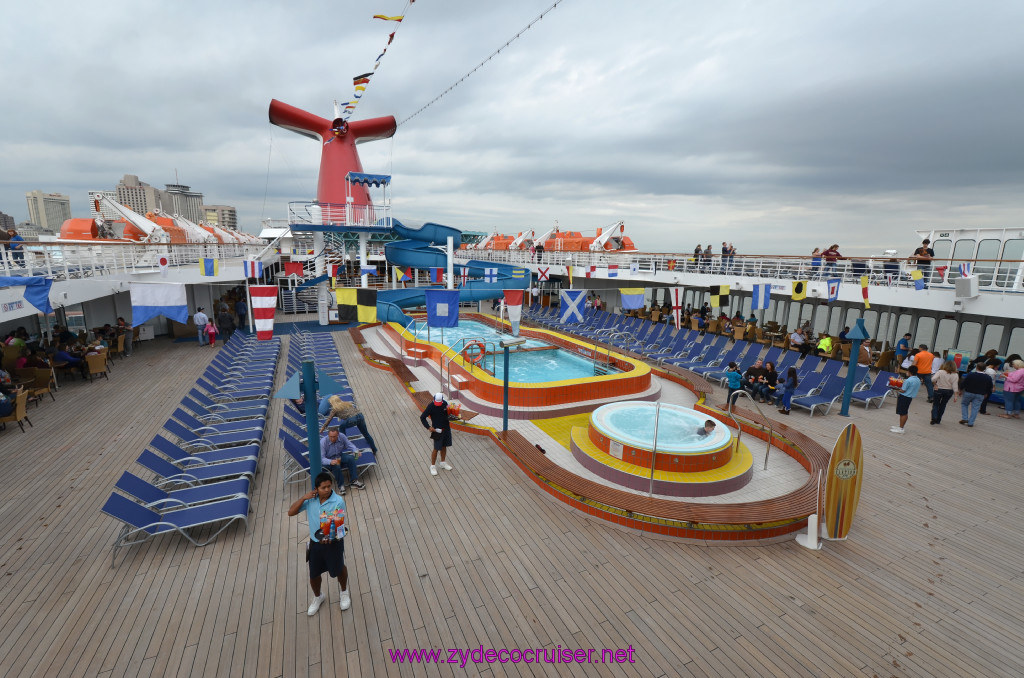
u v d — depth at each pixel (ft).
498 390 34.65
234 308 76.89
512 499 22.77
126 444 28.58
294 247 121.39
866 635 14.92
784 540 19.92
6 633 14.40
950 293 40.63
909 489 24.26
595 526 20.67
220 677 13.12
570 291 32.32
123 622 14.94
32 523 20.25
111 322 61.77
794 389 35.50
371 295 27.68
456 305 30.68
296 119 67.62
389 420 33.01
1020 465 26.99
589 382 36.14
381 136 73.51
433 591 16.63
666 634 14.89
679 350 53.78
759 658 14.02
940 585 17.26
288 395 16.40
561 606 16.05
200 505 19.70
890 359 46.19
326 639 14.51
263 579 17.03
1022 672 13.64
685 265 72.18
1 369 33.86
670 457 24.43
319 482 14.66
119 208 73.87
